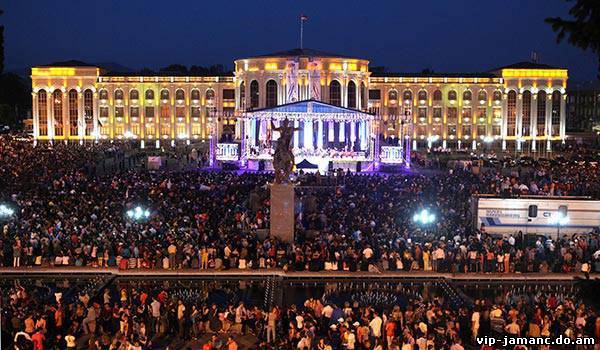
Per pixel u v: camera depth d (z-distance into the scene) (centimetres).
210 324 4253
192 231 5994
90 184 8838
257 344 3719
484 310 4147
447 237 6044
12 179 9512
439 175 11206
